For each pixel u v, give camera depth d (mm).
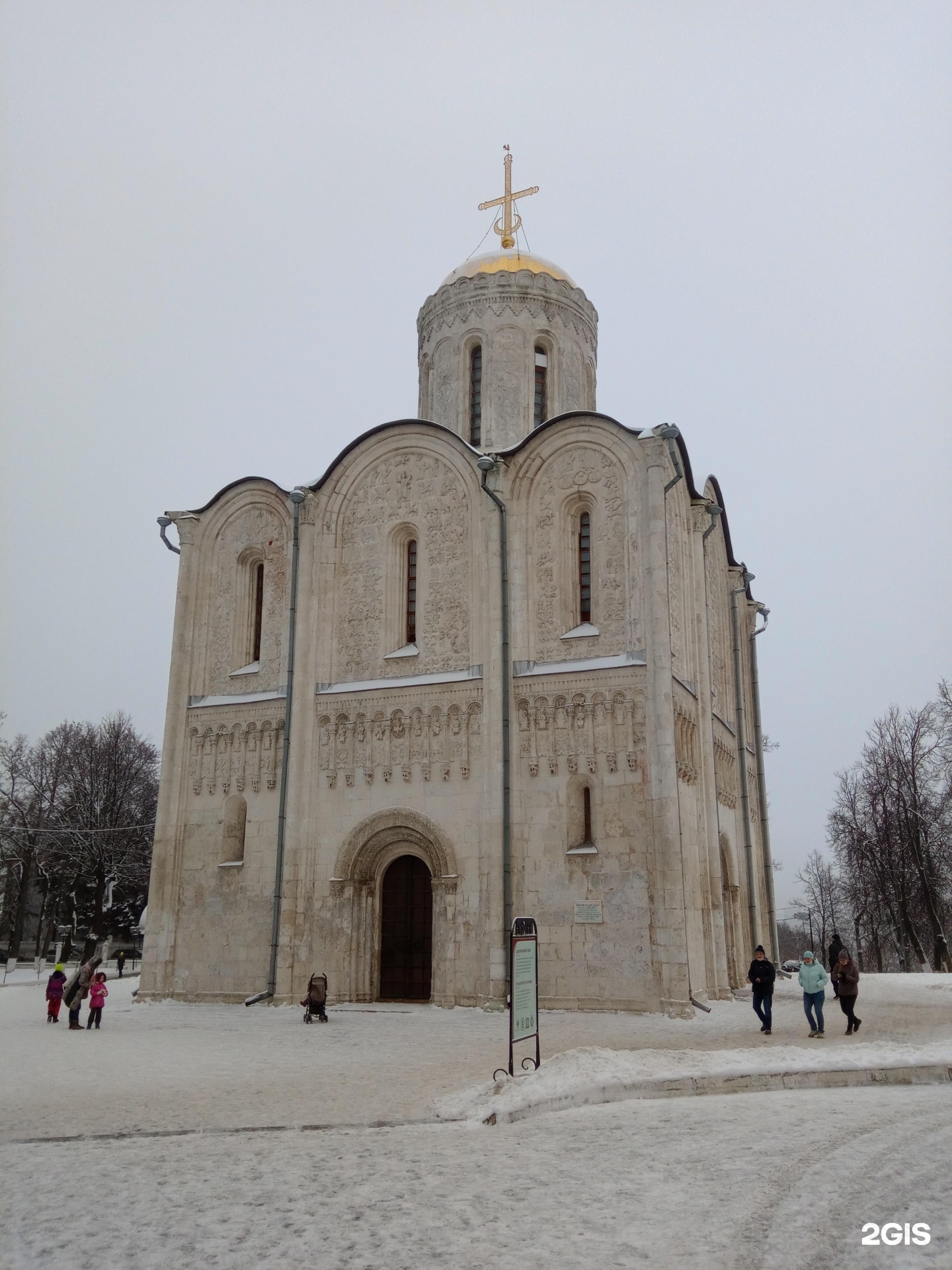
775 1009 27203
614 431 29094
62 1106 14664
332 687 30641
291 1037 22266
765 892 39281
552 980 26125
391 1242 8633
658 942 25375
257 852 30094
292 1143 12258
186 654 32906
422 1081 16406
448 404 36188
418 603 30578
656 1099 14828
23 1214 9492
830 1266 8008
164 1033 23297
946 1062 16578
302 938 28875
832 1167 10602
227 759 31406
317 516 32125
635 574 28125
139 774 70938
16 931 63469
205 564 33812
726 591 38469
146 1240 8773
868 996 31828
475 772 28125
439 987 27094
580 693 27609
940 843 51344
